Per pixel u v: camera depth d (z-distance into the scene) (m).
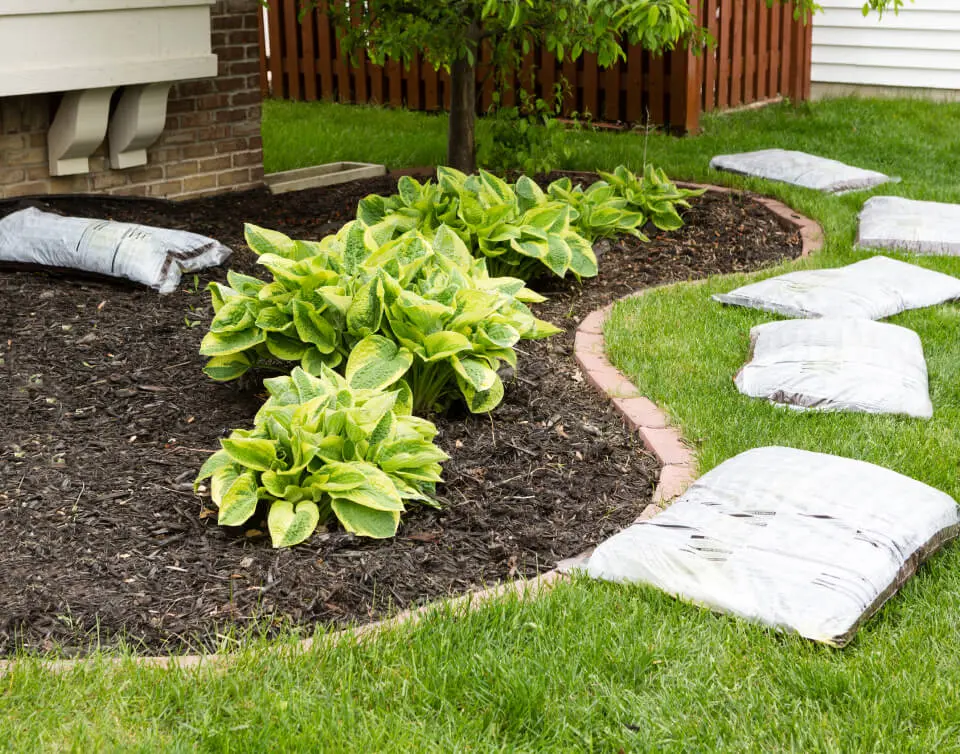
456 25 7.16
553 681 2.68
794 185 8.09
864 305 5.26
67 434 4.04
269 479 3.39
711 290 5.78
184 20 6.84
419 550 3.37
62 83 6.23
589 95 11.30
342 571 3.24
